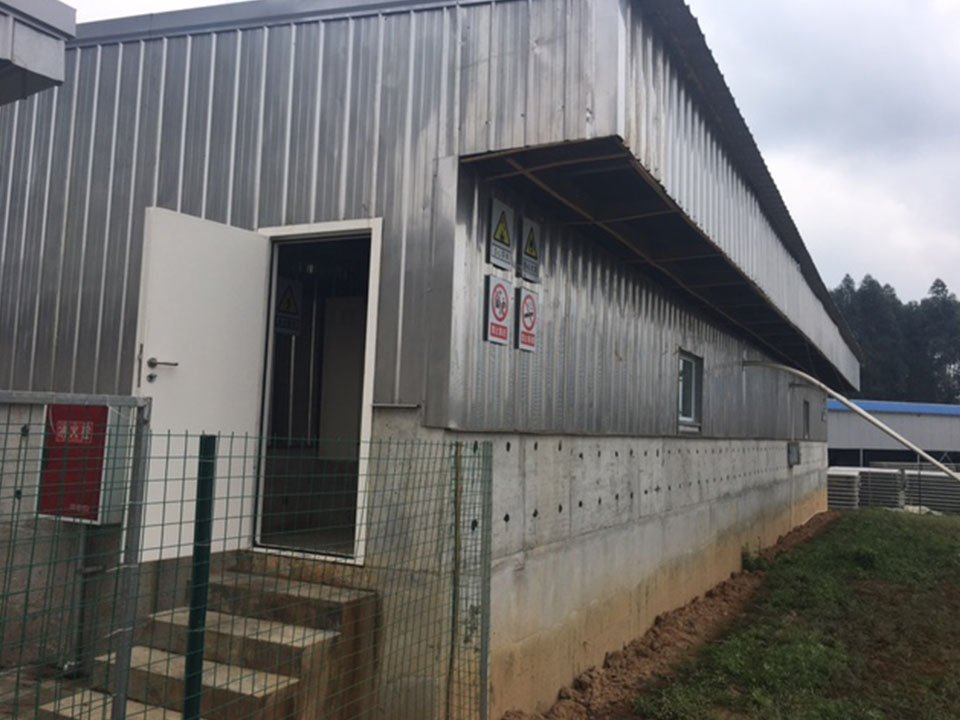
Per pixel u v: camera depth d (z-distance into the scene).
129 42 6.50
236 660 4.48
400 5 5.49
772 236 10.56
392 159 5.40
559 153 5.26
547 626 6.32
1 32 3.84
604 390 7.59
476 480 5.25
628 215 6.54
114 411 4.57
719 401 11.91
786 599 10.06
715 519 11.38
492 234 5.65
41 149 6.79
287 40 5.88
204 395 5.14
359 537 5.08
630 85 5.17
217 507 5.24
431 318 5.15
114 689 3.34
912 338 78.69
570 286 6.94
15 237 6.80
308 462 7.45
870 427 40.44
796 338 14.00
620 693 6.69
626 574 8.01
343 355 7.85
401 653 4.90
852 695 6.84
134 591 3.15
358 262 7.51
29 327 6.62
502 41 5.19
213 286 5.24
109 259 6.34
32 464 5.71
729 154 8.08
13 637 4.44
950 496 26.53
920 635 8.64
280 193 5.73
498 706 5.54
